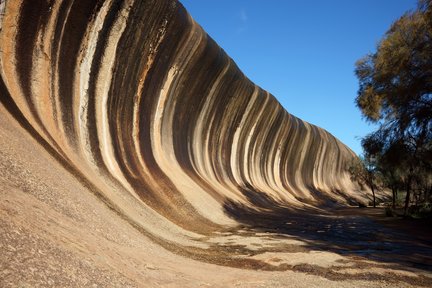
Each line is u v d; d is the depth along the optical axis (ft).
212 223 71.97
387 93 78.23
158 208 61.93
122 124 75.20
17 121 38.75
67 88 58.65
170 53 92.12
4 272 12.42
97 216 30.78
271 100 159.63
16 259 13.66
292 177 201.36
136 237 33.86
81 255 18.38
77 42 62.39
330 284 30.42
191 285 24.49
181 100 105.91
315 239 60.08
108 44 69.62
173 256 33.99
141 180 67.31
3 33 48.39
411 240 62.08
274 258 40.68
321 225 84.53
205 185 100.73
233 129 141.28
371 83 87.56
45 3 54.29
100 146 61.57
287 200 162.61
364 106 90.53
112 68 71.41
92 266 17.85
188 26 94.48
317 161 236.22
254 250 45.96
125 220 38.70
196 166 110.93
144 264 25.45
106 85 69.92
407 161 83.97
